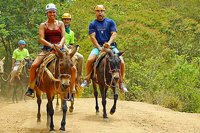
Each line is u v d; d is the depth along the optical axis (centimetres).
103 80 1170
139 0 4319
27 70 1830
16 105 1581
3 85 2219
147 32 3253
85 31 3116
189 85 1866
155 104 1811
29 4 2552
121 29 3291
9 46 2652
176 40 3120
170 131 1129
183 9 4228
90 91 2048
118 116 1285
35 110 1416
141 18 3666
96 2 4038
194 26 3572
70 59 944
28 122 1163
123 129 1066
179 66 1936
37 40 2509
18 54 1838
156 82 1970
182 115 1434
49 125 1063
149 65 2175
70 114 1288
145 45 2772
